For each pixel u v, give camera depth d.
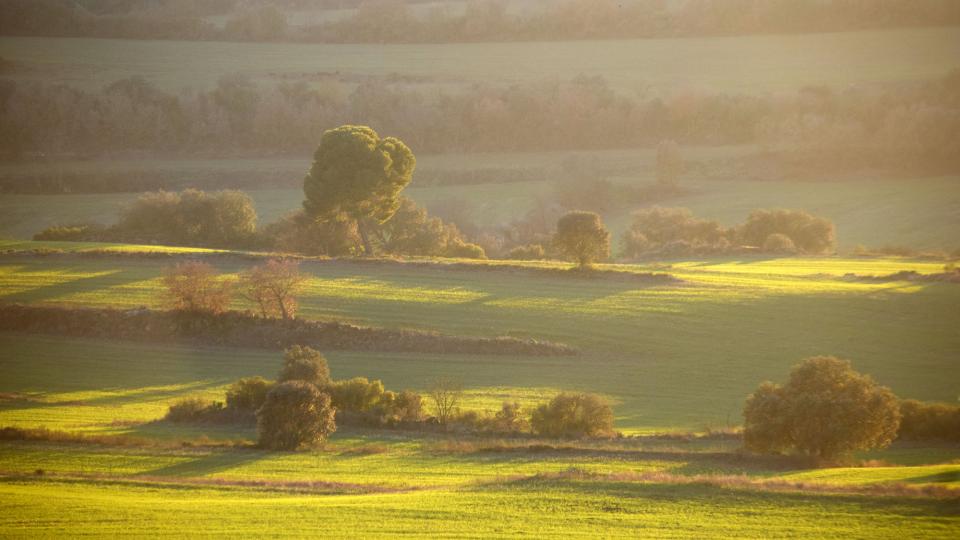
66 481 135.25
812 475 135.25
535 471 146.12
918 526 108.81
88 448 159.38
